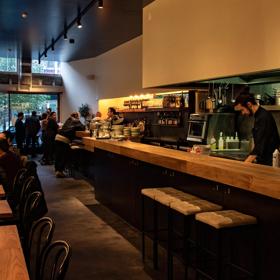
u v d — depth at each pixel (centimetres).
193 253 373
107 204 602
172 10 527
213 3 435
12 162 480
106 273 360
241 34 391
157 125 877
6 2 644
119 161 547
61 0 635
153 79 589
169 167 369
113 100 1167
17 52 1183
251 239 290
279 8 342
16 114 1385
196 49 472
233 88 615
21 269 183
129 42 1000
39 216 333
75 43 1028
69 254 176
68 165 962
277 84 557
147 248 425
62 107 1416
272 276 268
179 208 312
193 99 666
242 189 287
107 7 668
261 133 415
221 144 598
